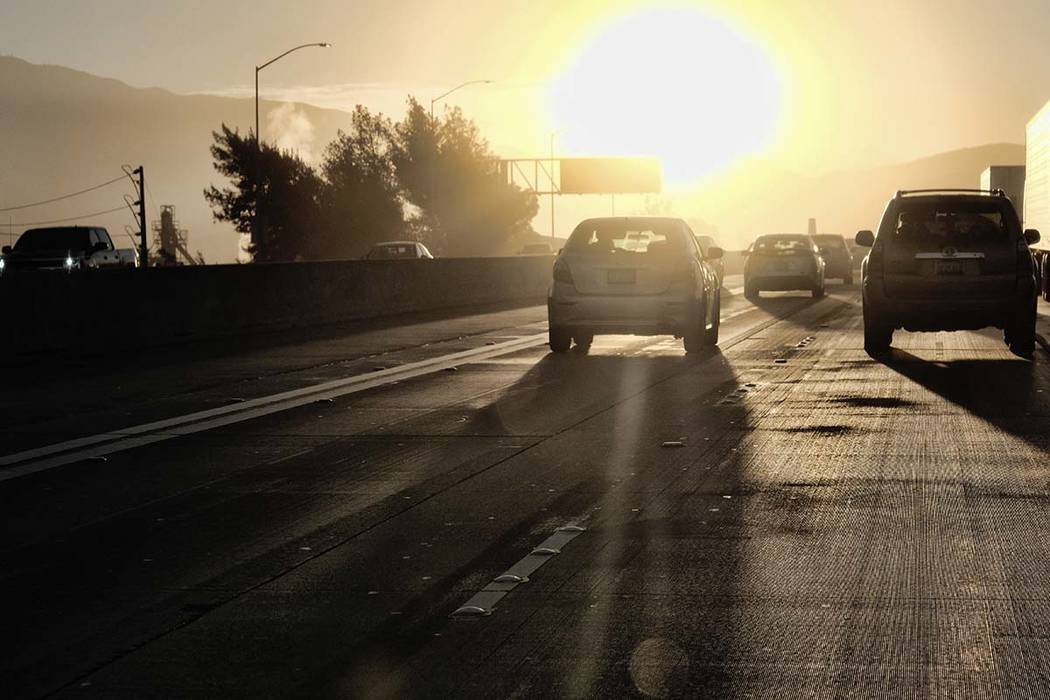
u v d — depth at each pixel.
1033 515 9.08
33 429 14.06
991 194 21.08
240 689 5.66
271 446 12.52
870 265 20.77
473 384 17.55
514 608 6.87
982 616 6.64
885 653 6.04
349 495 10.05
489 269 43.66
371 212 109.56
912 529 8.67
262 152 99.00
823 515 9.12
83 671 5.95
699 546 8.23
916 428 13.17
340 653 6.15
